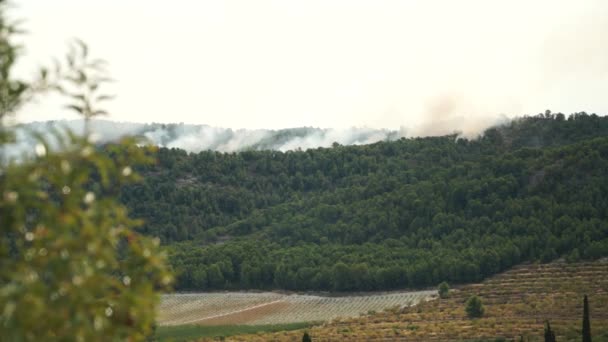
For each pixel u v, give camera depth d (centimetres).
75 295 3628
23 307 3469
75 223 3803
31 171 3797
